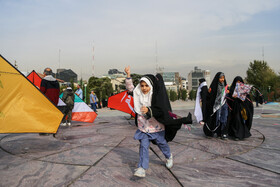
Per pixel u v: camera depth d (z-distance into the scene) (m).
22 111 3.90
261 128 6.84
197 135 5.78
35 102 4.00
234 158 3.70
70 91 8.06
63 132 6.52
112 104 9.24
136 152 4.14
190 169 3.19
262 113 12.36
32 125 3.96
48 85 6.04
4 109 3.75
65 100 7.95
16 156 3.92
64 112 8.01
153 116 2.66
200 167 3.27
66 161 3.59
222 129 5.15
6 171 3.15
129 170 3.16
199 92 5.85
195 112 5.86
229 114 5.11
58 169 3.21
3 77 3.73
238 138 5.05
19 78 3.86
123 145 4.73
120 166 3.33
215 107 5.13
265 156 3.79
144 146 2.81
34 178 2.88
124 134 6.10
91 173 3.04
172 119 2.74
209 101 5.35
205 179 2.82
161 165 3.37
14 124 3.82
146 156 2.79
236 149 4.27
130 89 3.38
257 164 3.38
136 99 2.93
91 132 6.50
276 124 7.78
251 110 5.18
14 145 4.77
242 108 5.04
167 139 3.07
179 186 2.63
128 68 3.44
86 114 8.88
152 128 2.85
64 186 2.63
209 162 3.50
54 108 4.14
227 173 3.03
